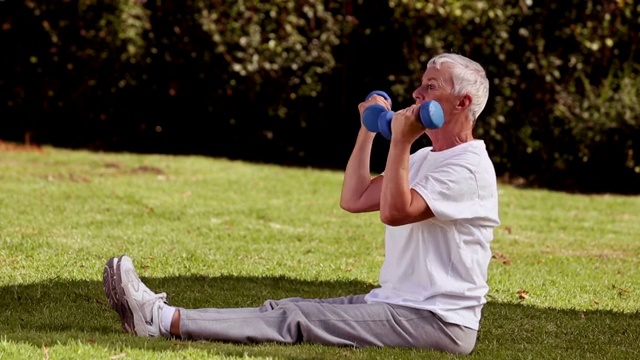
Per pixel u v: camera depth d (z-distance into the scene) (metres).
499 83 14.59
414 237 4.84
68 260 7.46
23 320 5.54
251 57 14.96
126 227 9.19
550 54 14.62
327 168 15.18
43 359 4.50
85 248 7.99
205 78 15.15
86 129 15.62
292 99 15.14
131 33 15.06
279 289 6.92
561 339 5.77
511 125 14.71
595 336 5.91
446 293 4.80
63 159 13.92
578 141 14.67
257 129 15.32
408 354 4.75
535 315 6.39
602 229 10.75
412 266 4.88
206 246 8.45
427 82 4.85
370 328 4.86
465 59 4.88
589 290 7.43
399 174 4.57
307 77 15.02
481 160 4.80
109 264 4.92
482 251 4.84
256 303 6.40
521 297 6.98
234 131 15.41
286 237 9.20
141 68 15.26
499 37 14.48
